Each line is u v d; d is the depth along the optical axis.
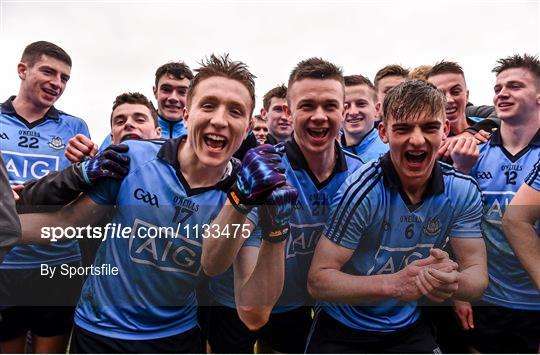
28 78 1.82
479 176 1.92
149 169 1.69
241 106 1.65
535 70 1.85
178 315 1.74
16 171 1.86
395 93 1.72
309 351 1.81
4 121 1.86
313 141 1.76
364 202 1.76
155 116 1.85
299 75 1.75
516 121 1.88
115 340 1.67
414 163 1.74
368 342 1.79
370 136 1.91
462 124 1.91
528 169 1.87
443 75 1.87
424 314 1.87
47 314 1.90
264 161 1.55
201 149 1.66
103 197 1.69
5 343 1.91
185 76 1.83
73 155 1.79
